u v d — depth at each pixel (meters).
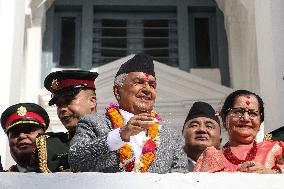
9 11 8.80
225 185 3.88
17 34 8.99
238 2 11.18
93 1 12.12
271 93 8.58
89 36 11.88
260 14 9.44
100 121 4.26
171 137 4.38
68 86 5.13
